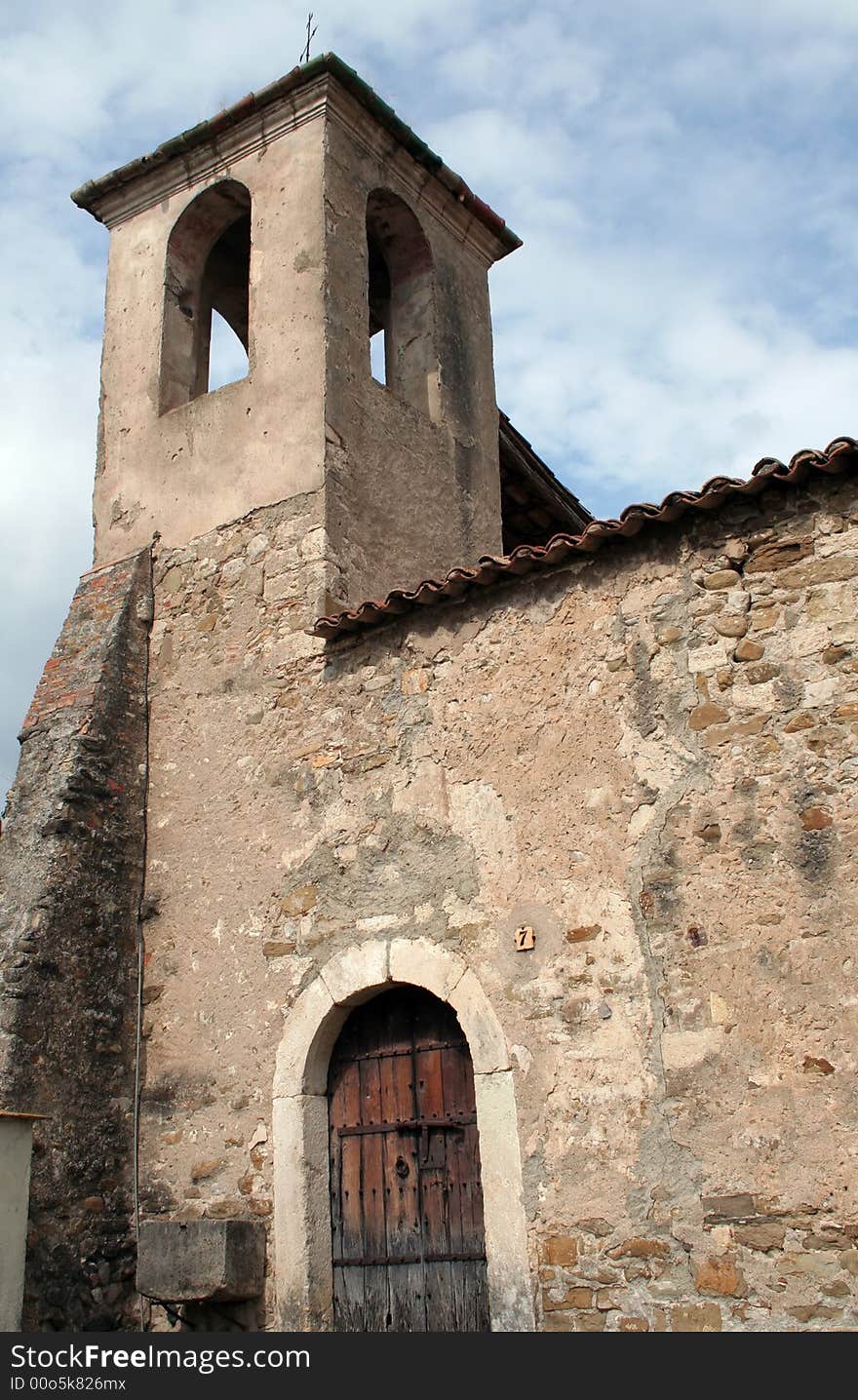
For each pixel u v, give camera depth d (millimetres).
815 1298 5016
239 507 8422
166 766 8078
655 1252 5430
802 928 5441
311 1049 6824
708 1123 5441
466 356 10102
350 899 6930
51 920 7180
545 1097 5918
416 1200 6461
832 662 5703
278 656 7789
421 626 7133
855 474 5852
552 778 6355
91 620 8539
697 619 6125
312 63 8922
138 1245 6805
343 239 8875
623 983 5840
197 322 9789
